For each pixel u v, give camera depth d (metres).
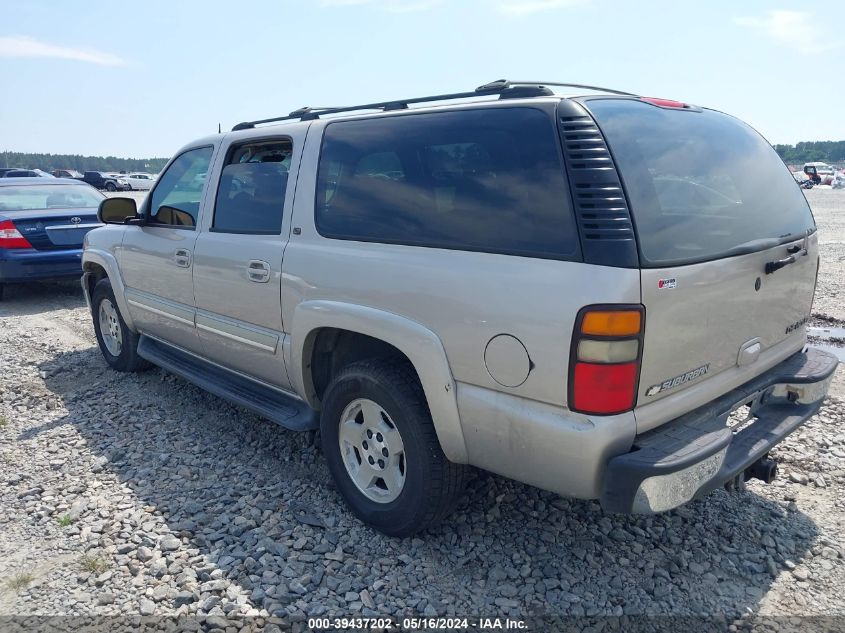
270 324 3.67
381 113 3.26
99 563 3.01
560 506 3.45
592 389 2.34
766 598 2.77
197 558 3.04
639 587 2.84
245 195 3.92
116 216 4.79
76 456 4.12
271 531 3.25
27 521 3.39
